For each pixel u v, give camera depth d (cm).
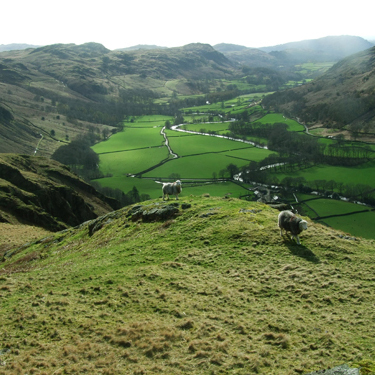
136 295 1889
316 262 2141
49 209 8588
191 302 1794
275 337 1459
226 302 1797
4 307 1869
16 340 1524
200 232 2798
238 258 2308
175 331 1530
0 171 8594
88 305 1830
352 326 1516
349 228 8850
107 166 17225
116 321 1655
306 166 15475
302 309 1698
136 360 1355
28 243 4466
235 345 1428
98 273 2317
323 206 10538
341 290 1823
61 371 1293
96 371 1298
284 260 2206
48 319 1686
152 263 2414
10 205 7156
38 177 9875
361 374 1146
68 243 3859
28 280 2327
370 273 1969
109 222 3794
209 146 19900
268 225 2708
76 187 11200
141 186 13850
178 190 3800
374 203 10625
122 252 2753
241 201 3478
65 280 2247
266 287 1933
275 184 13125
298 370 1240
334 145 18238
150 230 3123
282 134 19850
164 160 17512
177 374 1259
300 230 2333
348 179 13288
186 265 2298
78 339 1508
